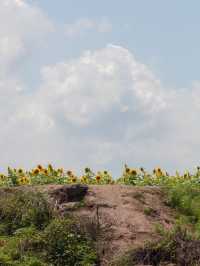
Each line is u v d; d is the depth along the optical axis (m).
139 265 12.13
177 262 12.25
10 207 14.03
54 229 12.84
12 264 12.09
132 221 13.62
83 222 13.23
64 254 12.38
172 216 14.41
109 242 12.86
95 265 12.33
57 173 18.66
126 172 18.81
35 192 14.31
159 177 18.69
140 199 14.71
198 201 15.19
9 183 17.98
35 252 12.62
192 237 12.74
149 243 12.52
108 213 13.79
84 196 14.45
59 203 14.21
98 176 18.53
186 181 17.67
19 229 13.30
